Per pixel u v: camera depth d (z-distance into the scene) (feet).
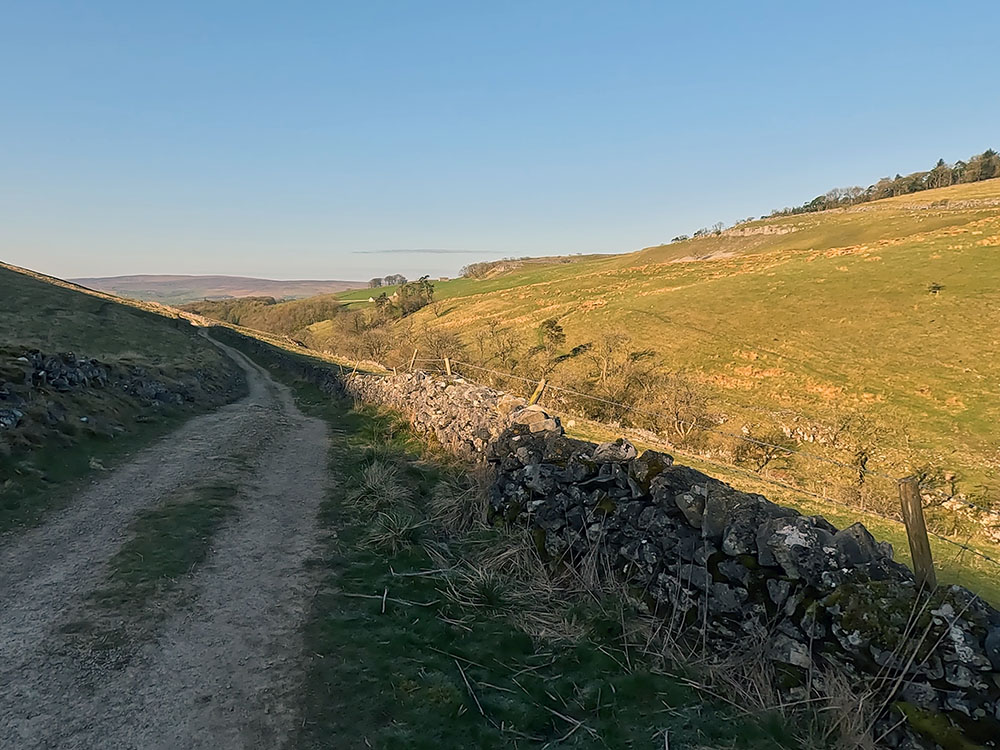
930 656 11.53
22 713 12.62
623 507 18.48
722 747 11.56
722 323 153.99
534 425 25.29
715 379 123.34
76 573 19.58
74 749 11.60
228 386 90.02
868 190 491.31
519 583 19.06
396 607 17.48
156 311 229.04
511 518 22.35
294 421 55.72
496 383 121.49
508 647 15.35
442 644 15.40
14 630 15.94
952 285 146.41
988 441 85.87
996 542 60.54
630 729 12.17
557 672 14.29
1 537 22.34
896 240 202.49
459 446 33.47
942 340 121.80
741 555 15.10
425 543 22.48
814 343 131.95
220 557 21.35
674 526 16.87
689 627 15.40
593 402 102.37
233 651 15.11
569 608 17.10
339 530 24.38
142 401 54.95
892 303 143.95
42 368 45.80
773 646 13.65
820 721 12.17
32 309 147.54
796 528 14.48
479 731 12.12
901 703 11.52
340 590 18.62
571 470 20.56
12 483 27.32
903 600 12.42
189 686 13.66
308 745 11.75
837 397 106.93
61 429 37.06
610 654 14.88
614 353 138.10
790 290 168.04
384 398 56.85
